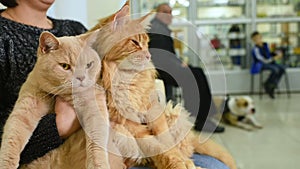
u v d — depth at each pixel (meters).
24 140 0.83
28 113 0.84
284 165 3.18
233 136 3.99
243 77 6.41
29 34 1.13
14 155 0.81
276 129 4.22
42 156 0.89
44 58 0.84
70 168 0.88
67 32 1.28
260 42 6.18
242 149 3.57
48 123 0.87
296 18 6.55
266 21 6.55
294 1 6.62
